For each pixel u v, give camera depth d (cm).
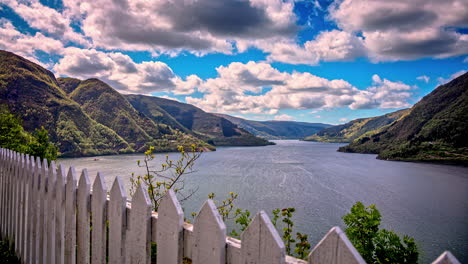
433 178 5788
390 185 4869
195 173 5738
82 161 7969
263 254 105
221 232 118
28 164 271
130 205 167
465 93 13200
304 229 2473
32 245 259
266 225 104
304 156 10881
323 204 3394
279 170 6494
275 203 3381
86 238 192
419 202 3678
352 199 3706
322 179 5322
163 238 143
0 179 353
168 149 13325
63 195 211
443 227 2716
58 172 216
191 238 133
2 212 348
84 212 192
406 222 2862
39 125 11431
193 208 2980
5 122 927
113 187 170
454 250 2184
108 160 8381
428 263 1947
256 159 9338
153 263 293
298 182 4922
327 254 93
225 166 7188
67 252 208
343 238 89
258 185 4528
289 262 99
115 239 168
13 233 313
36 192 252
